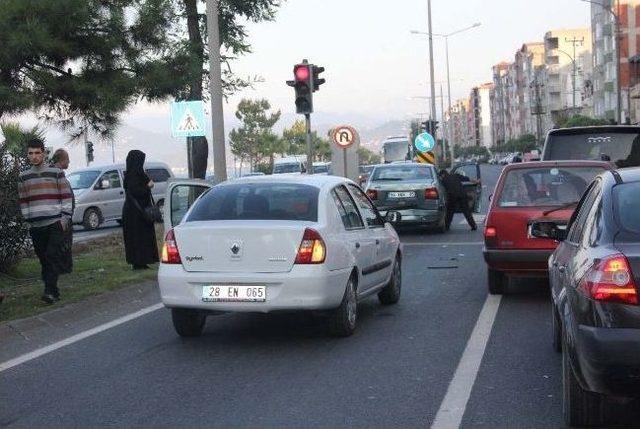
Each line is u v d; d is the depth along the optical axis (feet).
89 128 53.83
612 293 17.65
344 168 79.05
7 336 32.22
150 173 100.78
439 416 21.15
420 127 172.24
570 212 37.42
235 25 91.09
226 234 29.19
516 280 44.83
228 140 246.27
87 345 30.68
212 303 29.17
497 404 22.11
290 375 25.64
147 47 54.75
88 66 51.24
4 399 23.71
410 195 72.54
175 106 56.59
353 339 30.81
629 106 266.98
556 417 20.85
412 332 31.91
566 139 57.62
